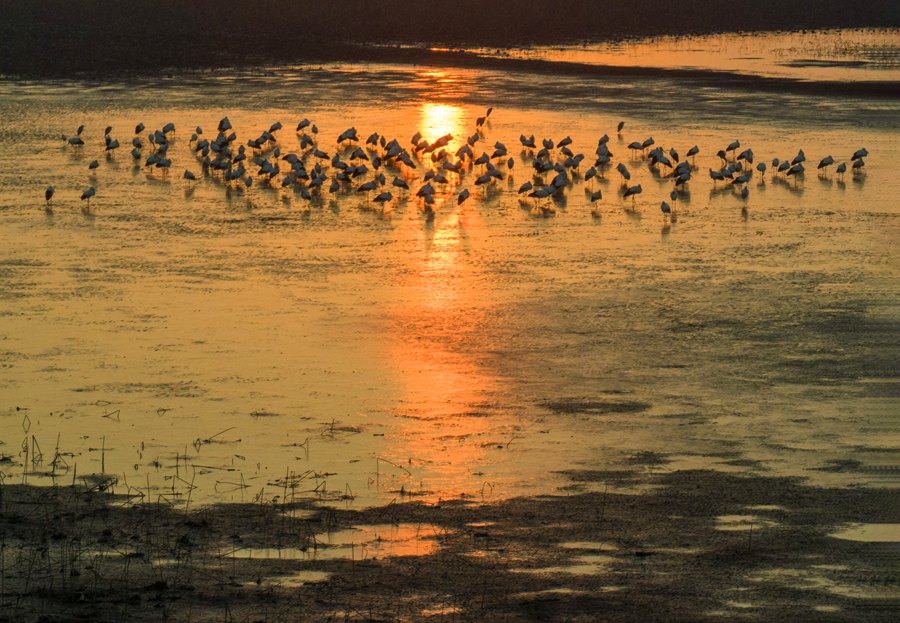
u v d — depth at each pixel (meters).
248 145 50.34
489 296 29.22
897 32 94.94
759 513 16.83
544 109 59.69
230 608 13.89
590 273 31.33
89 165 46.16
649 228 36.56
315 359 24.44
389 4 105.25
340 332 26.34
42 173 44.59
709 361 24.38
